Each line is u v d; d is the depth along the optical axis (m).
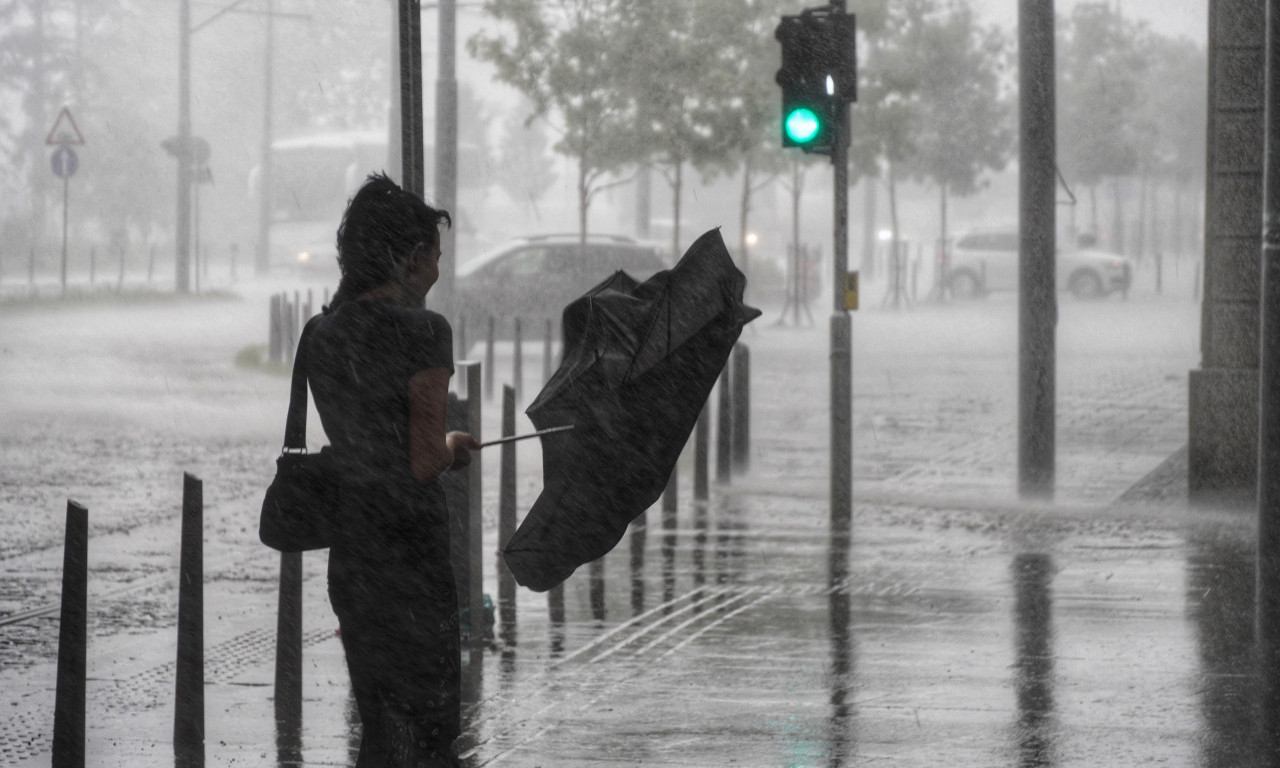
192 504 9.93
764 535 17.78
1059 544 17.09
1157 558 16.27
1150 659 12.20
